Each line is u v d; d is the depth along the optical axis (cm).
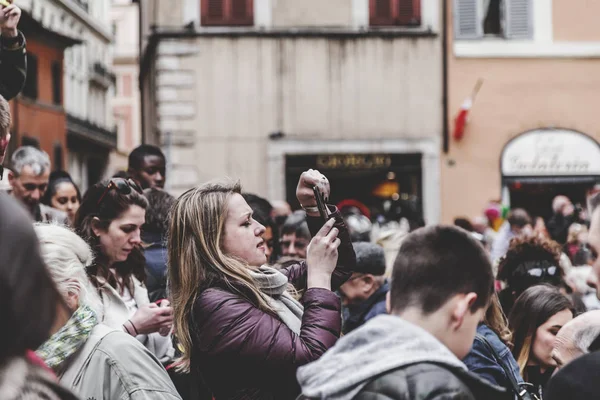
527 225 1081
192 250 349
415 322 255
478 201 1961
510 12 1977
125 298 463
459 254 256
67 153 4922
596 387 243
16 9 408
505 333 454
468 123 1959
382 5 1952
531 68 1972
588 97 1981
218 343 328
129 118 7469
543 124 1975
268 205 680
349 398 241
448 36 1962
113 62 7469
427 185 1952
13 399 166
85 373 319
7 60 410
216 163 1930
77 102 5244
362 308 607
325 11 1939
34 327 166
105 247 445
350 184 1973
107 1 6181
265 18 1934
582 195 1981
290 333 327
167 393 325
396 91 1950
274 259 698
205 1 1930
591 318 330
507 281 561
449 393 231
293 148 1930
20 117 3416
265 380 326
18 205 169
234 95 1931
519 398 400
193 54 1927
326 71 1939
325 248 348
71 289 317
